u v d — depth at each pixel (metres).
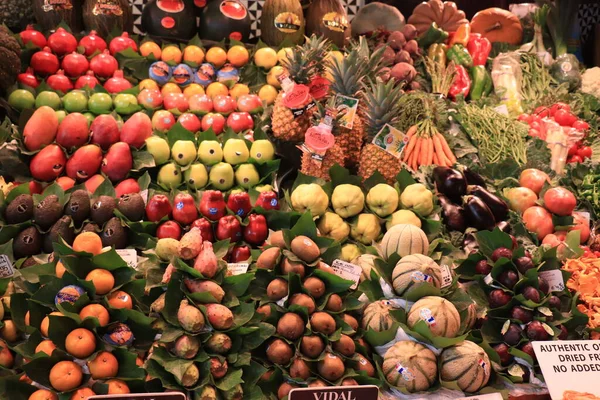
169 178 3.36
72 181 3.20
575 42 6.07
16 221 2.78
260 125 3.90
